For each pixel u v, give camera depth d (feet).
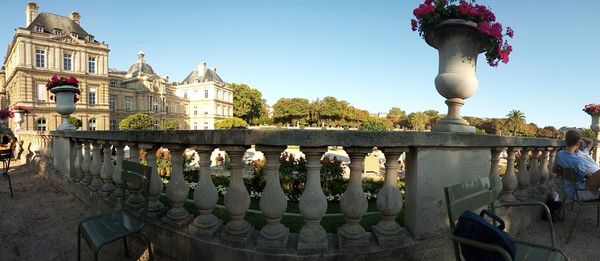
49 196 18.13
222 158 37.17
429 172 9.23
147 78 221.46
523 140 12.88
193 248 9.01
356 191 8.40
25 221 13.67
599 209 13.78
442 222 9.59
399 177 28.68
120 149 13.09
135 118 157.38
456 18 11.08
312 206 8.14
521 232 13.25
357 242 8.40
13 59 161.99
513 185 13.10
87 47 166.81
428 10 11.09
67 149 18.61
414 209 9.21
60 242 11.48
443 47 11.66
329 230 11.42
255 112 287.69
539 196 15.17
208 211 9.27
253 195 20.11
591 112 36.01
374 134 8.14
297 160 24.57
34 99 146.92
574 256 10.93
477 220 6.49
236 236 8.55
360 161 8.39
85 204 15.98
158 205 11.01
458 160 9.86
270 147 8.07
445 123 11.66
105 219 9.65
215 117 252.21
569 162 13.92
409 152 9.48
